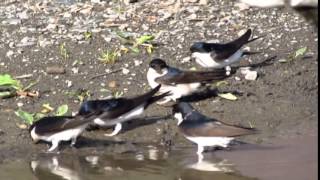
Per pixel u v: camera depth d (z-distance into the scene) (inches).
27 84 534.3
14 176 398.9
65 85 534.9
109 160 423.8
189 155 430.0
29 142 448.1
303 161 412.2
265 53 602.5
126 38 614.2
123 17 658.8
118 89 530.3
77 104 505.7
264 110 502.9
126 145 448.5
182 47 603.8
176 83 508.4
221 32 636.1
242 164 412.2
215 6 693.3
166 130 470.6
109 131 470.0
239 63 584.1
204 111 502.0
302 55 594.9
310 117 490.6
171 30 636.1
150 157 428.1
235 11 683.4
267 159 417.1
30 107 499.2
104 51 589.3
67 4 688.4
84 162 421.1
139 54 588.7
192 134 428.5
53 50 589.3
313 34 636.1
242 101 518.0
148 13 670.5
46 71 554.6
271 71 568.7
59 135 434.9
